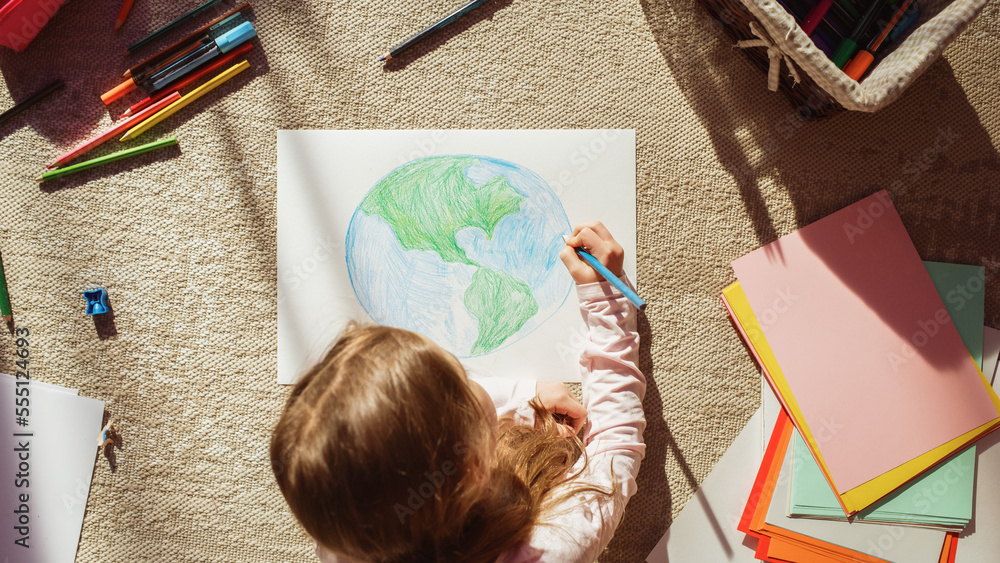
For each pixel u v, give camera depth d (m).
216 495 0.73
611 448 0.64
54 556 0.72
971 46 0.74
